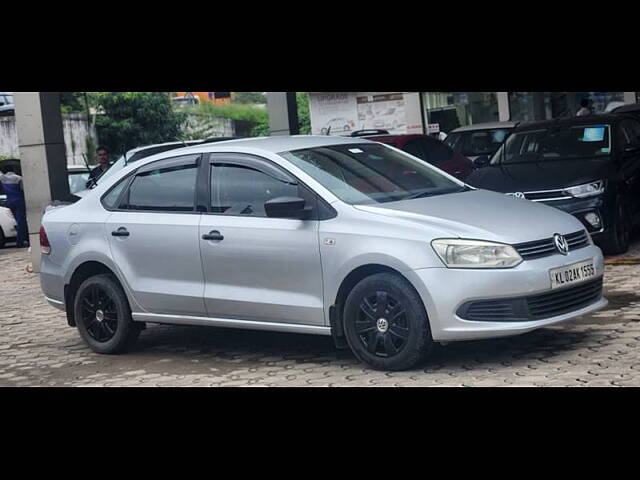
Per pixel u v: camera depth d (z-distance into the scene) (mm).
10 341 10523
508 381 6969
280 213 7738
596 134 12945
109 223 9062
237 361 8531
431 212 7637
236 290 8234
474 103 31266
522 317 7262
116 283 9102
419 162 8859
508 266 7227
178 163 8797
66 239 9375
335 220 7730
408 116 23922
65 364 9055
